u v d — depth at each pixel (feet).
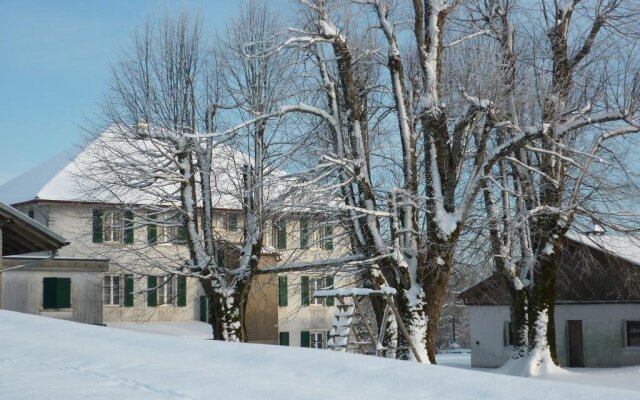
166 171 106.11
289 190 95.45
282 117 106.22
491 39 100.48
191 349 46.29
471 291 150.61
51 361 42.47
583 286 138.92
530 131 88.43
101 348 48.44
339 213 97.86
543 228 108.17
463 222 92.79
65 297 136.98
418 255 94.32
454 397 30.71
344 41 96.37
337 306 84.33
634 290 134.62
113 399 29.78
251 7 110.32
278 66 106.63
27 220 88.89
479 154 91.35
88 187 131.44
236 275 106.42
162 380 34.91
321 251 162.91
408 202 91.81
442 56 98.17
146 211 131.54
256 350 44.01
